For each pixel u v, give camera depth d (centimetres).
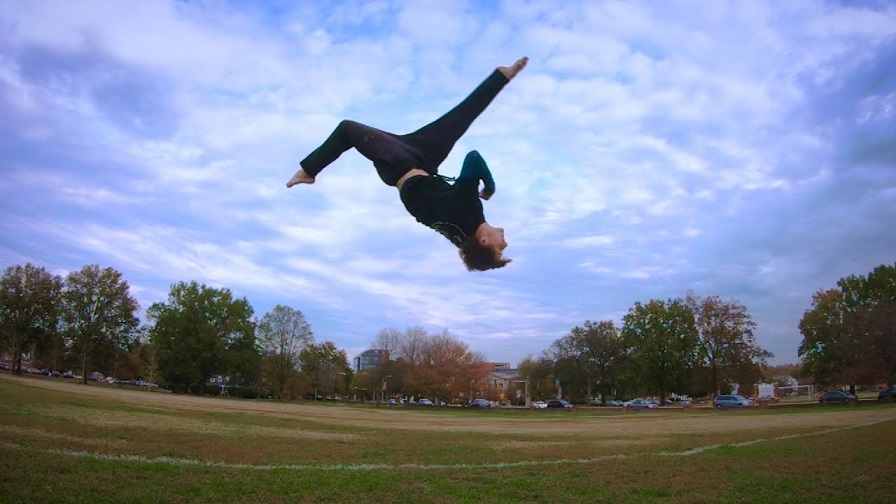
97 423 1842
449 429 2742
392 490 980
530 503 919
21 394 2802
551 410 7031
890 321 5600
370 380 9625
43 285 8119
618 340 8912
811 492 1014
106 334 8081
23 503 776
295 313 8888
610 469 1277
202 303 8231
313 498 901
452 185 352
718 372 6638
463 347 8462
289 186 390
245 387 9356
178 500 848
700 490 1032
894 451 1587
